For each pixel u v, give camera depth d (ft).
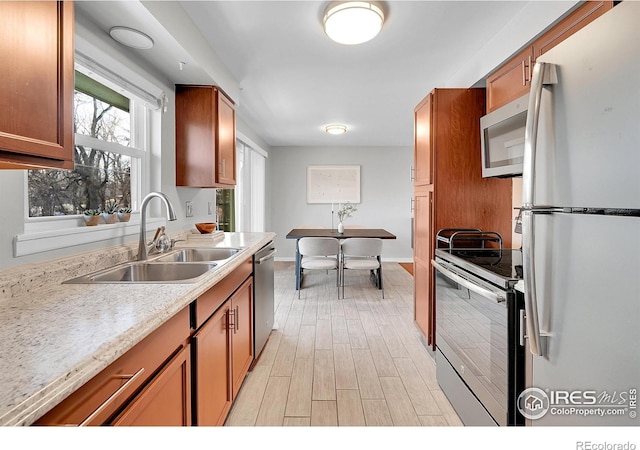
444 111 8.22
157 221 7.36
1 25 2.70
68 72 3.44
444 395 6.73
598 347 2.68
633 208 2.35
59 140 3.34
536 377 3.47
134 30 5.60
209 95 8.32
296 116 14.71
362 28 6.65
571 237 2.93
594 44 2.69
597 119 2.66
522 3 6.33
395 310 12.23
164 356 3.48
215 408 5.04
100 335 2.66
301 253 13.84
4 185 3.85
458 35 7.54
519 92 6.38
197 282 4.31
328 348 8.98
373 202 22.48
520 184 7.98
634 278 2.37
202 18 6.78
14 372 2.11
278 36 7.57
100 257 5.16
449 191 8.23
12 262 3.93
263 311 8.77
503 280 4.42
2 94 2.70
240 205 16.63
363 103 12.80
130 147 6.92
